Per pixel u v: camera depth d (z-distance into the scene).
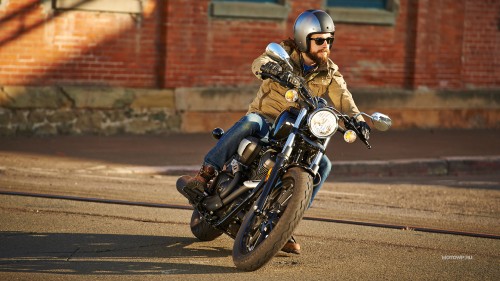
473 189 24.98
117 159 26.52
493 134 35.97
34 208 18.81
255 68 14.23
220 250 15.85
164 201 20.55
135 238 16.47
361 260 15.64
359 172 27.41
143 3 32.00
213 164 14.82
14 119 30.58
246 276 14.01
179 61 32.56
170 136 31.86
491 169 29.58
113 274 13.81
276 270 14.53
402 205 21.77
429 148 31.36
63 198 20.11
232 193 14.67
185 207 19.83
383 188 24.42
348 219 19.50
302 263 15.16
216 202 14.82
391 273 14.81
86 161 25.92
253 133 14.77
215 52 33.12
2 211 18.31
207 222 15.24
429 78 36.56
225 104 33.28
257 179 14.34
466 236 18.38
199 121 33.06
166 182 23.72
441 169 28.75
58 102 31.05
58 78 31.19
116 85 32.00
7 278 13.34
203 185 14.97
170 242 16.28
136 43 32.16
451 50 36.88
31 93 30.67
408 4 36.06
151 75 32.53
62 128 31.23
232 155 14.89
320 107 13.67
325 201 21.70
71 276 13.59
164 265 14.53
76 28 31.25
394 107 35.94
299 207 13.49
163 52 32.50
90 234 16.61
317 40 14.41
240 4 33.12
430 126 36.69
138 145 29.50
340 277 14.32
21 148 27.80
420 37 36.16
